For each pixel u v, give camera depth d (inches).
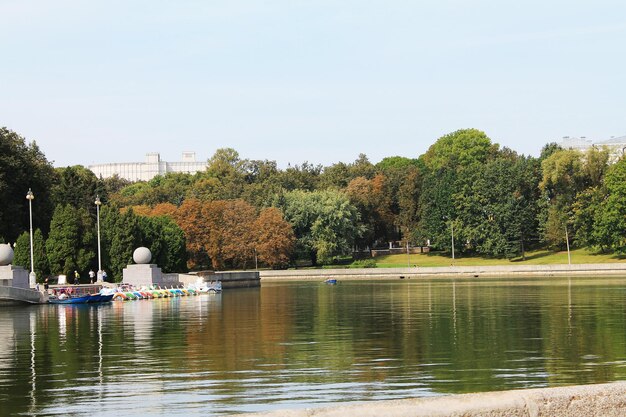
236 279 5433.1
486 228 7362.2
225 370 1534.2
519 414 476.4
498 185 7283.5
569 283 4854.8
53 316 2950.3
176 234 5388.8
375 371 1499.8
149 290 4188.0
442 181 7780.5
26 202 5132.9
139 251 4562.0
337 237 7529.5
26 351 1871.3
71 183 6151.6
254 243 6914.4
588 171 6806.1
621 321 2367.1
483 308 2962.6
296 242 7406.5
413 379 1408.7
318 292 4547.2
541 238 7190.0
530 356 1665.8
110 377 1471.5
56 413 1171.3
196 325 2476.6
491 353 1718.8
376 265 7249.0
